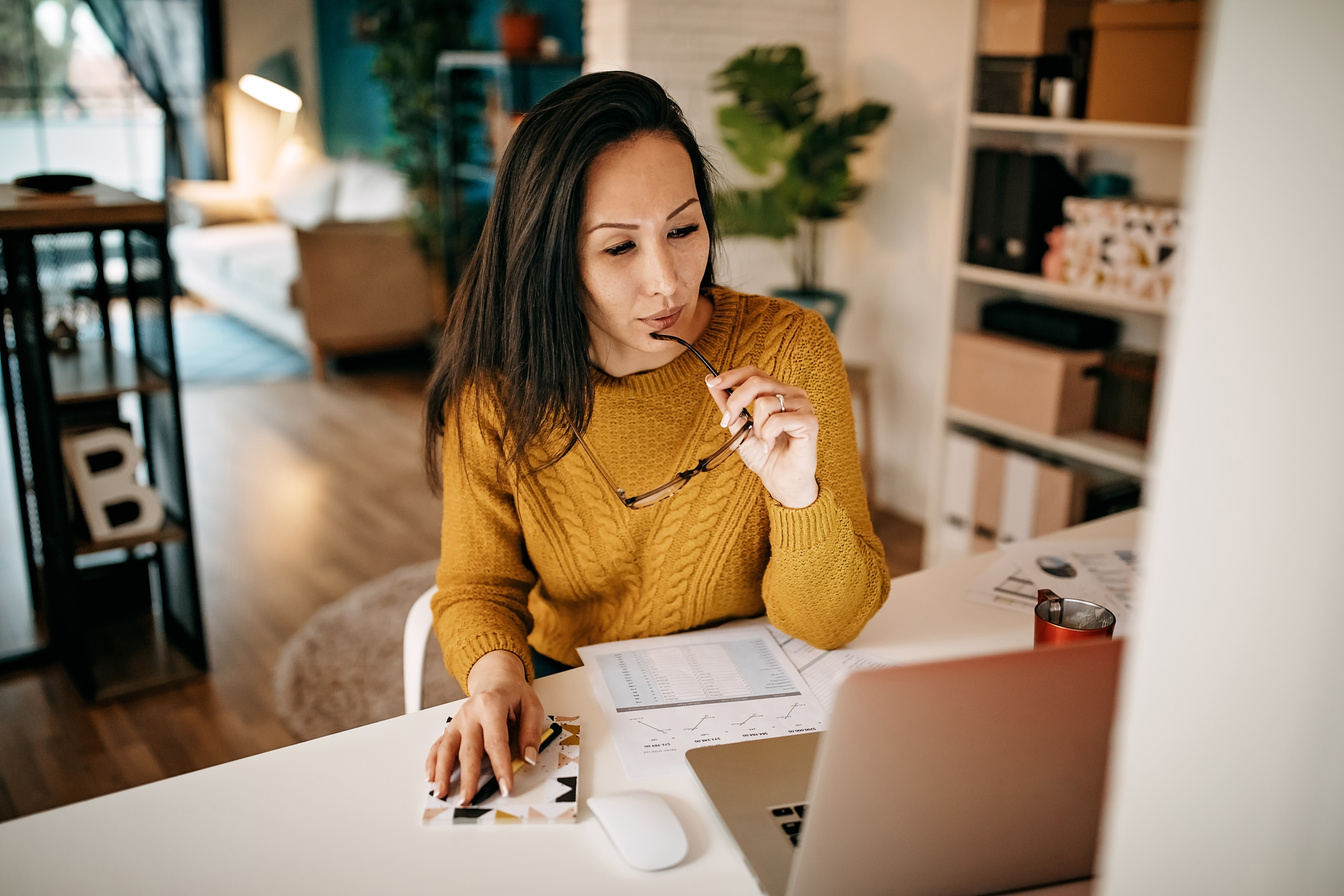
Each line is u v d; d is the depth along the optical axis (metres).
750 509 1.27
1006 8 2.76
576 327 1.13
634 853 0.87
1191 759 0.46
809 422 1.06
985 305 3.06
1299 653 0.44
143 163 7.54
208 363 5.63
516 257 1.10
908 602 1.35
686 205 1.07
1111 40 2.53
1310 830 0.45
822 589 1.16
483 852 0.89
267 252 6.07
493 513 1.29
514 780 0.98
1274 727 0.45
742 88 3.31
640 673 1.18
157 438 2.66
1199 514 0.44
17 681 2.61
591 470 1.25
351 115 7.57
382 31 6.14
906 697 0.71
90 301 2.72
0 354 2.73
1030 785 0.76
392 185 6.05
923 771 0.73
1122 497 2.71
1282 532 0.43
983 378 2.98
